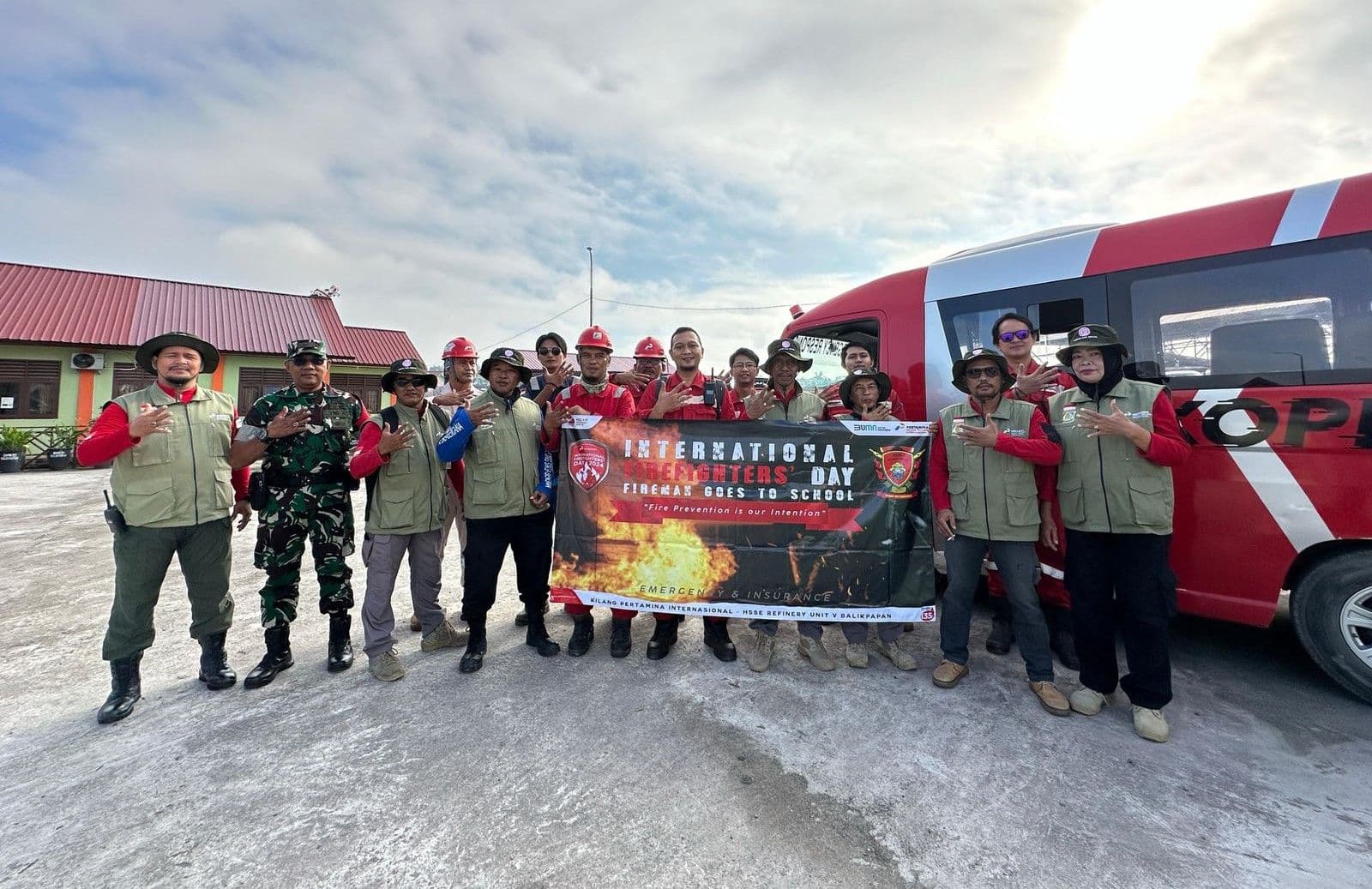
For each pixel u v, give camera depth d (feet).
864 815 6.38
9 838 6.09
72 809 6.55
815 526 10.17
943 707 8.77
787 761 7.38
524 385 12.01
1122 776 7.04
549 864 5.71
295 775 7.15
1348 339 8.26
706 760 7.41
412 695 9.20
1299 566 8.86
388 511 9.82
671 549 10.41
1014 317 10.13
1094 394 8.51
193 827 6.25
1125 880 5.46
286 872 5.63
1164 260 9.93
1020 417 8.93
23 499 29.22
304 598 14.23
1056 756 7.47
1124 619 8.18
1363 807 6.44
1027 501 8.84
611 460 10.62
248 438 9.66
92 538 20.44
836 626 12.46
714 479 10.39
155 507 8.72
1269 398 8.73
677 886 5.42
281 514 9.87
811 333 15.20
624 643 10.73
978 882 5.45
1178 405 9.53
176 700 9.07
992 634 11.07
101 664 10.44
